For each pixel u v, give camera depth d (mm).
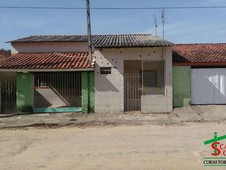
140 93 15516
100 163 6750
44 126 12039
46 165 6688
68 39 20094
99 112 14945
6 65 14805
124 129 10992
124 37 18859
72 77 15930
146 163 6695
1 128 11695
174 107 15594
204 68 15883
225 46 19297
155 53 14836
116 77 14914
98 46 14375
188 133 10000
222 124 11750
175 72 15648
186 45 20062
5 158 7316
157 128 11086
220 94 15883
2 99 15797
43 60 16203
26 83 15273
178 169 6285
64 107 15469
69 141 9062
